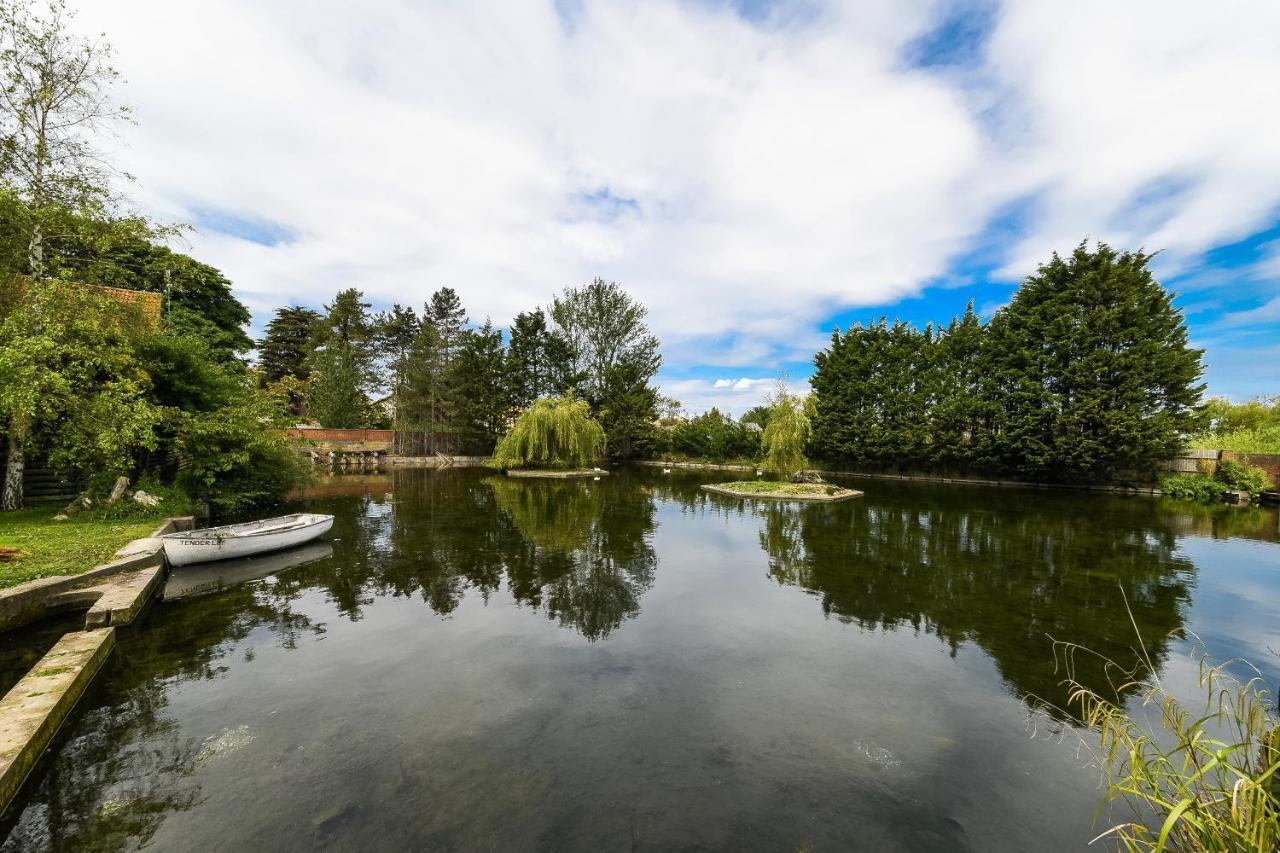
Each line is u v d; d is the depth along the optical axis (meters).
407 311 50.03
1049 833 3.29
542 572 9.53
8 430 11.58
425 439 44.16
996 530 14.10
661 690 5.17
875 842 3.21
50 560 7.99
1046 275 27.38
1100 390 24.64
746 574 9.54
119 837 3.22
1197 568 10.16
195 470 13.39
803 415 24.25
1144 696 4.72
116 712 4.70
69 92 12.06
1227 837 2.44
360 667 5.64
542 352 44.94
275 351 46.84
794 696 5.07
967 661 5.91
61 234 12.14
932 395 31.48
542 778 3.79
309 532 11.39
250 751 4.11
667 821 3.37
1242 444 25.39
